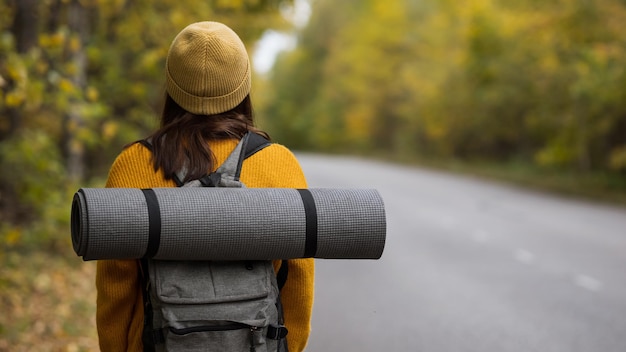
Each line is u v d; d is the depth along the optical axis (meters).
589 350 6.39
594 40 24.36
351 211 2.04
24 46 8.30
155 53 10.87
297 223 1.99
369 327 7.05
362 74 59.72
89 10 10.95
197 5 11.10
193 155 2.11
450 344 6.53
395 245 12.29
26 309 6.79
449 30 43.59
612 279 9.48
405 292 8.64
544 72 27.16
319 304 8.01
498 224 15.18
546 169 31.19
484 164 38.72
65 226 9.73
